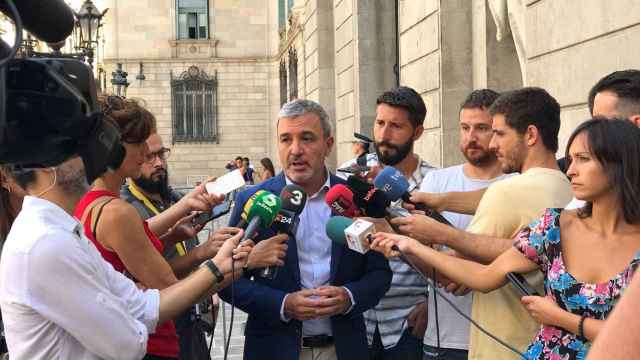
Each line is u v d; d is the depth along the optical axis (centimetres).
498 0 784
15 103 211
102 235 300
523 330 310
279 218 342
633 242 253
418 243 310
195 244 510
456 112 921
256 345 355
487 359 315
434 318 384
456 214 400
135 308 265
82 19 1215
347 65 1530
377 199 345
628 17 496
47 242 234
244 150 3688
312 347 357
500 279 286
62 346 242
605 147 251
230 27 3675
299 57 2584
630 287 120
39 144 219
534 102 323
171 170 3650
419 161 453
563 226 271
